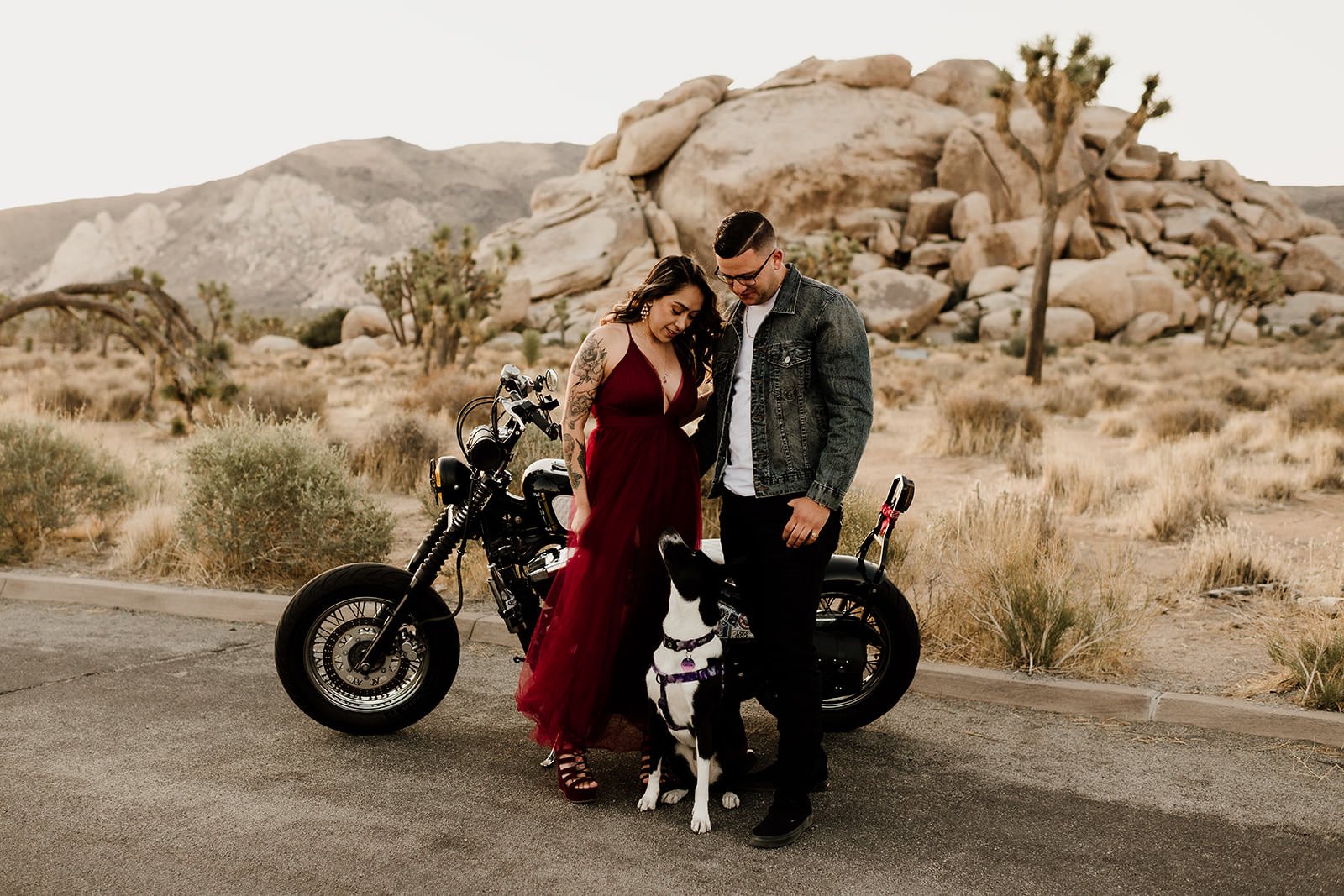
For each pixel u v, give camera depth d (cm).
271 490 666
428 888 302
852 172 6938
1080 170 6669
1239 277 5116
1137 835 342
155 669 500
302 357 5309
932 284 6228
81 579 643
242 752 401
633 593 365
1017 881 311
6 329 5203
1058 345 4788
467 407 401
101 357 3881
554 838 335
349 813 350
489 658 523
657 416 365
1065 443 1363
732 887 305
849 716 423
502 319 5706
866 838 338
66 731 418
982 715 456
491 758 401
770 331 339
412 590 409
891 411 1908
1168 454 1171
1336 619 545
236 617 597
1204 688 479
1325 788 380
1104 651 498
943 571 650
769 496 343
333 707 414
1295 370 3102
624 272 6375
